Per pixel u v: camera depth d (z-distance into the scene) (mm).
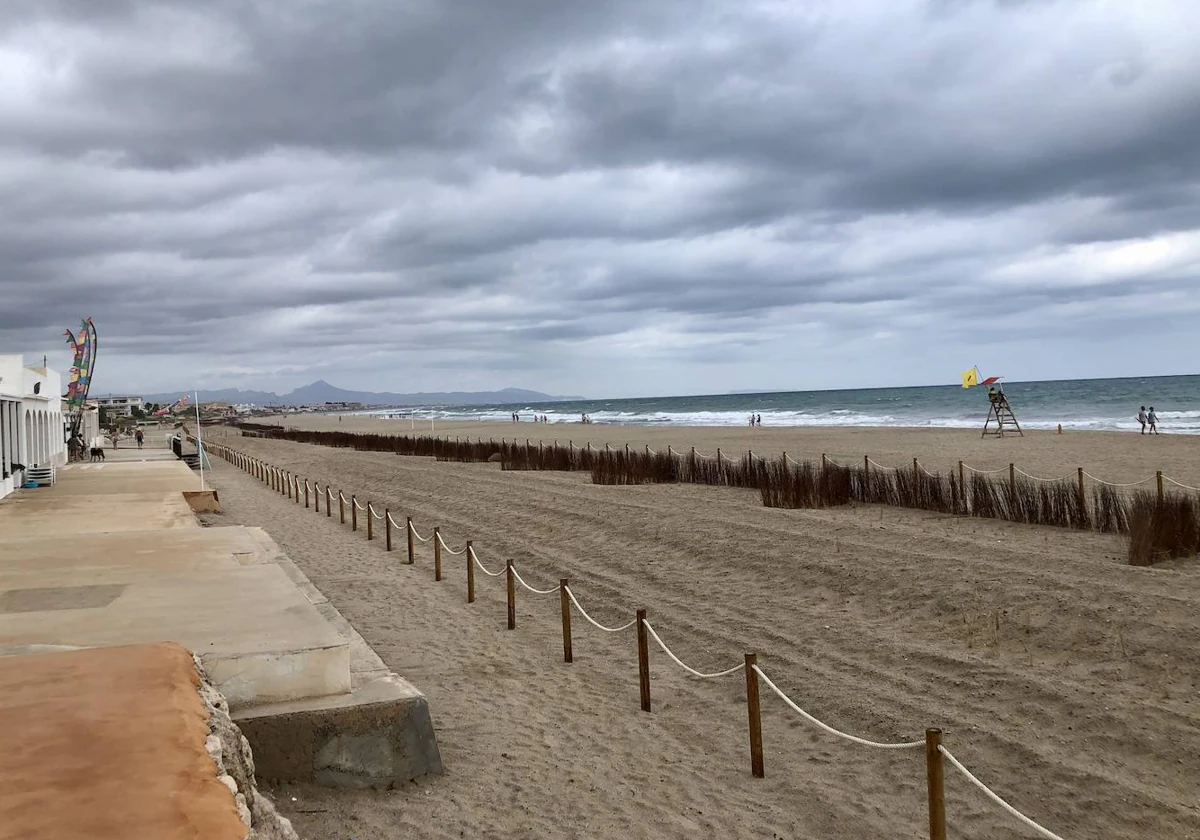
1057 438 30656
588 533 14719
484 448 33812
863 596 9578
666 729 6785
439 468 29766
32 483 20594
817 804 5457
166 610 6652
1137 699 6340
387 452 43156
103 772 3029
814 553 11273
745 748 6398
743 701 7324
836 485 15617
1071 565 9594
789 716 6945
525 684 7906
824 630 8711
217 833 2656
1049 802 5301
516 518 17047
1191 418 45719
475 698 7484
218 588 7582
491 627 9961
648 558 12500
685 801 5488
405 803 5230
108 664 4453
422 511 19328
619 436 47000
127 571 8492
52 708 3707
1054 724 6203
